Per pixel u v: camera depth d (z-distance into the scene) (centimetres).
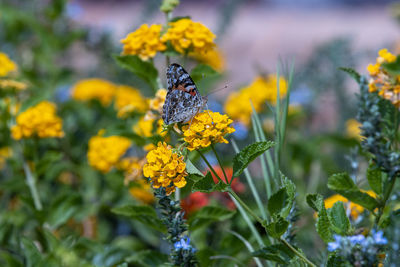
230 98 102
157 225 65
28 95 92
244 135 93
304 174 89
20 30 111
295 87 111
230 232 68
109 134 70
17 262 68
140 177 74
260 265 64
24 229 78
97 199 85
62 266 66
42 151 89
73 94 106
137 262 68
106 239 83
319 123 118
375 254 54
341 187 58
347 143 85
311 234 73
